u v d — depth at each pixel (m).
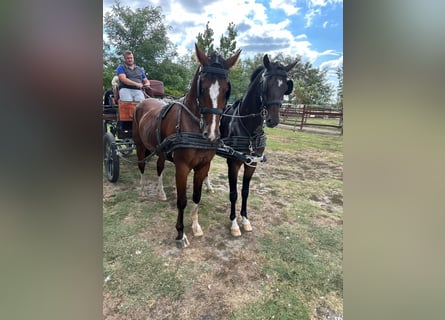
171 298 1.78
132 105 3.53
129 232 2.52
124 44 17.14
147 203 3.16
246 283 1.94
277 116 2.21
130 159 4.98
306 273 2.08
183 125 2.15
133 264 2.08
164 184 3.82
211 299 1.78
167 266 2.08
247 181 2.60
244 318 1.65
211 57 1.97
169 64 17.61
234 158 2.44
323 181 4.37
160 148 2.38
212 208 3.13
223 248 2.35
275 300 1.80
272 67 2.26
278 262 2.19
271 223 2.86
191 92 2.14
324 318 1.68
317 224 2.88
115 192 3.44
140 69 4.01
